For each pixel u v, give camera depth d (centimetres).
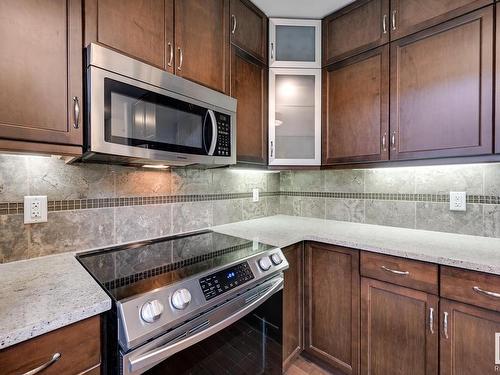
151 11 114
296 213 234
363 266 141
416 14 141
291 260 156
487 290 105
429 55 138
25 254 109
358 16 165
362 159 164
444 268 116
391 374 132
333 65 176
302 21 181
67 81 90
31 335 63
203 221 178
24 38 82
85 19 94
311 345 165
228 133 145
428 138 138
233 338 107
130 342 72
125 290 84
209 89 134
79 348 72
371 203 192
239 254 123
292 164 183
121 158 111
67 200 119
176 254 123
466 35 126
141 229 145
